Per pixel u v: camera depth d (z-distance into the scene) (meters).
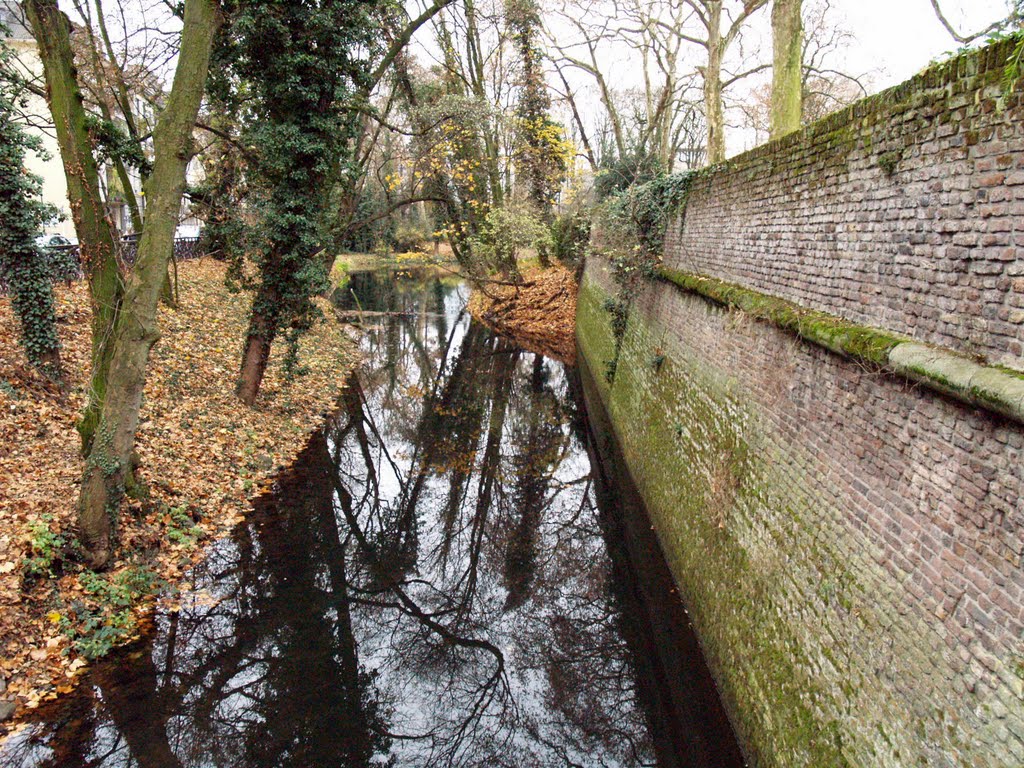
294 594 8.69
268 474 11.72
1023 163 3.32
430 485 12.82
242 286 13.17
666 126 22.30
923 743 3.69
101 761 5.75
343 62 12.19
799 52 10.27
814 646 4.98
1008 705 3.15
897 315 4.52
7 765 5.52
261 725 6.52
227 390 13.64
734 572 6.73
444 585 9.40
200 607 7.92
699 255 9.91
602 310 19.36
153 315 7.52
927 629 3.80
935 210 4.07
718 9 14.29
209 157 15.64
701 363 9.07
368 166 18.67
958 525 3.66
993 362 3.54
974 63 3.71
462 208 21.73
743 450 7.05
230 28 11.19
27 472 8.47
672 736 6.73
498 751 6.46
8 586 6.73
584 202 27.44
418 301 35.66
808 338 5.56
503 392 19.33
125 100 14.00
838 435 5.09
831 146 5.53
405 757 6.30
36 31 7.93
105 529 7.64
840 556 4.84
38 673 6.36
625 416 13.69
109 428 7.46
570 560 9.99
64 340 12.50
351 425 15.20
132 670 6.77
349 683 7.25
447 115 16.69
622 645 8.13
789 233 6.44
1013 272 3.40
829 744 4.54
